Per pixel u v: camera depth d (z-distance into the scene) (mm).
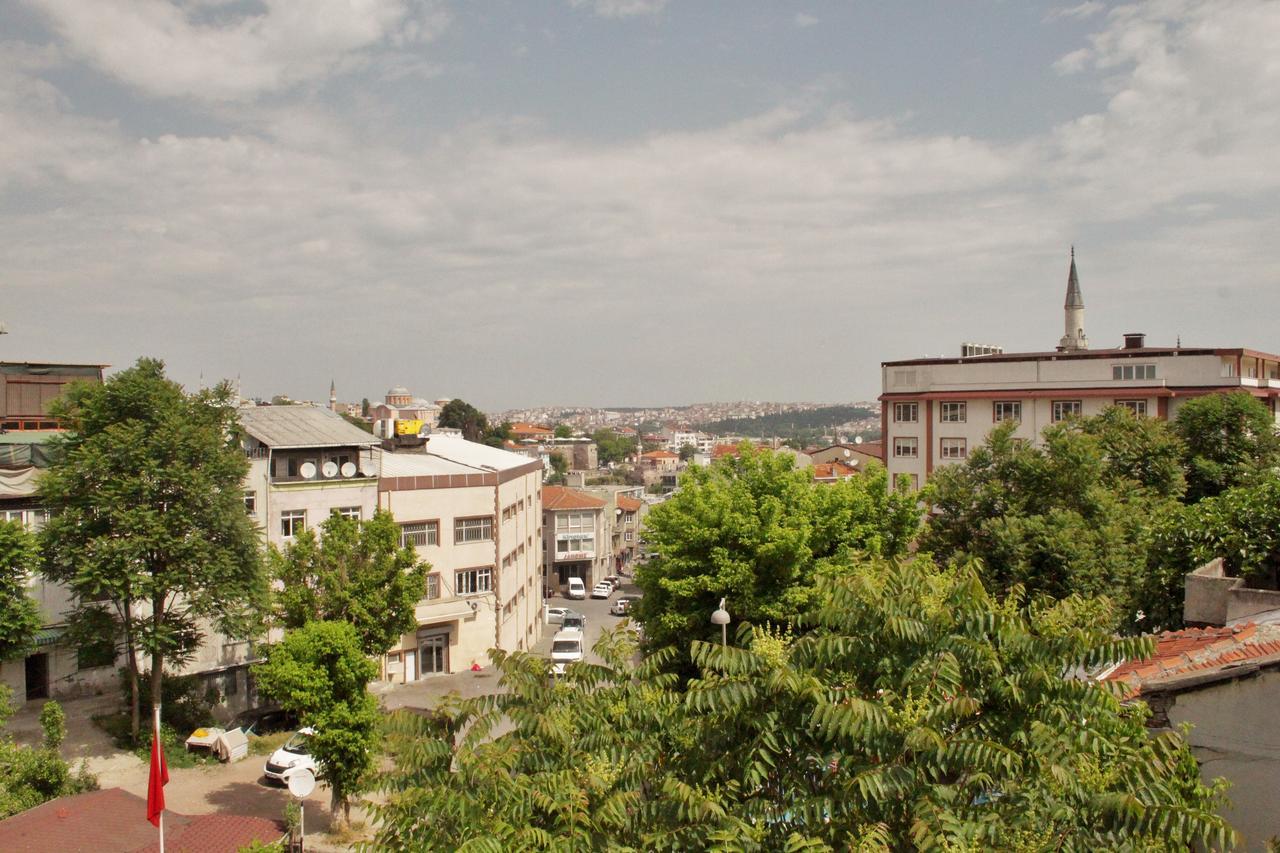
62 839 19188
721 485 32469
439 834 9898
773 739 9078
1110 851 7762
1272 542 20453
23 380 49031
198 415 33844
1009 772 8125
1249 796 10320
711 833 8219
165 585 30781
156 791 19812
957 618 9594
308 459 43781
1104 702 9266
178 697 35500
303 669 25719
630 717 10680
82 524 30703
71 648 35438
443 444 64875
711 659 9898
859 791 8508
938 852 7609
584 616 76125
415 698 42969
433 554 48156
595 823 9055
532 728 10727
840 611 9953
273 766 30141
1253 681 10469
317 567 33219
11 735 30078
